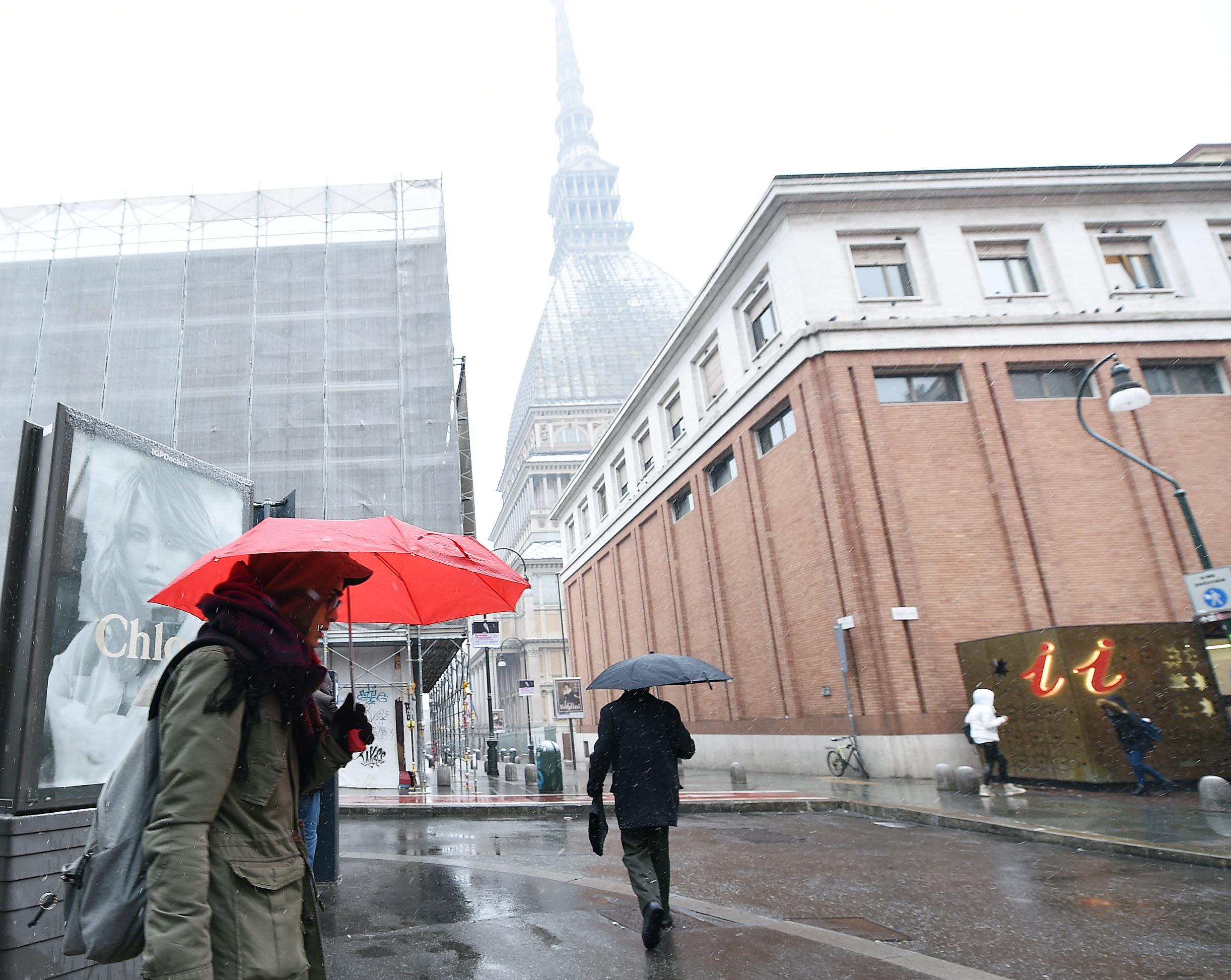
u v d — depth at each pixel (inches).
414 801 637.9
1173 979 179.9
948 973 183.2
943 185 832.9
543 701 2883.9
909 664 713.6
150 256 1086.4
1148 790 502.3
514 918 242.1
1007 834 393.1
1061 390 823.7
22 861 149.5
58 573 164.6
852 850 371.2
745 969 188.2
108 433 181.8
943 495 769.6
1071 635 545.6
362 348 1067.9
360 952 207.2
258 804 75.0
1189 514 519.5
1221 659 552.4
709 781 775.7
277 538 90.0
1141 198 874.8
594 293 5935.0
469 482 1205.1
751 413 916.6
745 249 903.7
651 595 1272.1
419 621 140.4
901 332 795.4
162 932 64.4
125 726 177.0
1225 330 842.2
